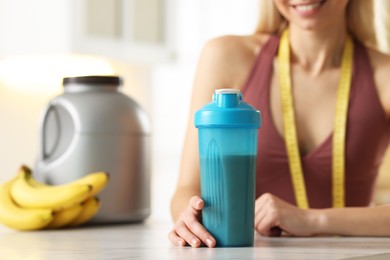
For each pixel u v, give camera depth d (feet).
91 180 6.44
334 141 6.90
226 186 4.62
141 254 4.36
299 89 7.05
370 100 6.97
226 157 4.60
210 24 13.97
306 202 6.91
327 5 6.43
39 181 6.93
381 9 9.27
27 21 9.84
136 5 11.90
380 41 9.34
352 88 7.00
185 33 13.71
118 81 7.08
